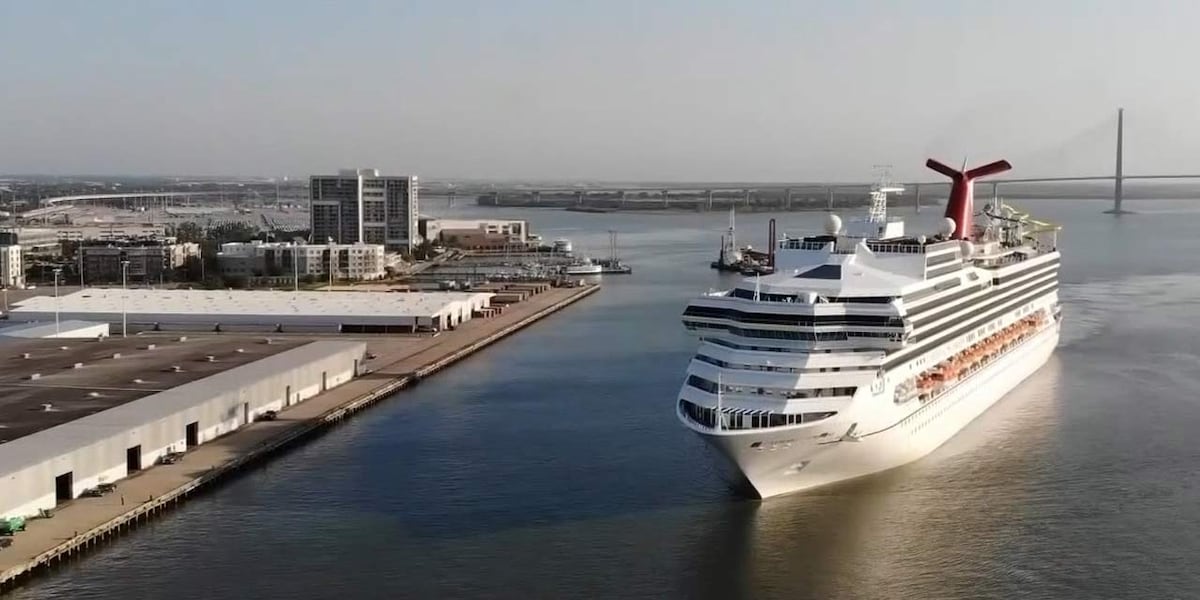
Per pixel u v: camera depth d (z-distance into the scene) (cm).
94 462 9894
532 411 13450
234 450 11350
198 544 8900
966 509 9475
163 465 10750
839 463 9694
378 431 12581
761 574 8269
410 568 8419
